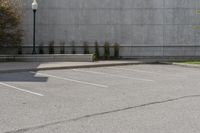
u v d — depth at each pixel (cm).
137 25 2689
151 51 2706
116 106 880
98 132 637
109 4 2673
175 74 1712
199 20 2716
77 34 2662
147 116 769
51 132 636
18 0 2448
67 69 1872
